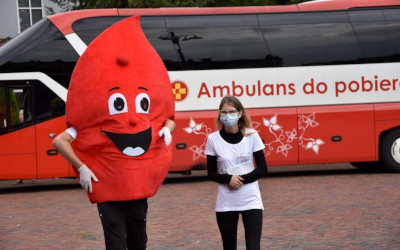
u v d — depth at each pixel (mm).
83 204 15297
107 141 6629
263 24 19375
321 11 19672
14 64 18031
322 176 19625
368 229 10930
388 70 19703
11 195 17922
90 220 12891
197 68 18969
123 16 18594
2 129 17953
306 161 19328
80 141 6691
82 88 6637
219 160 7031
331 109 19406
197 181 19672
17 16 35219
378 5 19828
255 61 19219
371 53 19672
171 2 26203
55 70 18141
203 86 18969
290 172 21531
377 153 19578
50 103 18125
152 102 6797
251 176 6961
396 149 19688
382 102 19656
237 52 19172
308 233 10781
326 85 19469
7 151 17953
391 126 19625
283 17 19516
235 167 6977
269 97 19234
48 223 12688
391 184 16922
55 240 10906
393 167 19734
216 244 10148
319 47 19500
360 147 19516
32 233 11641
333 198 14648
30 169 18031
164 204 14703
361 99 19594
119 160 6629
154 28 18922
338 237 10359
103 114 6637
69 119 6691
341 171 21266
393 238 10133
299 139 19281
